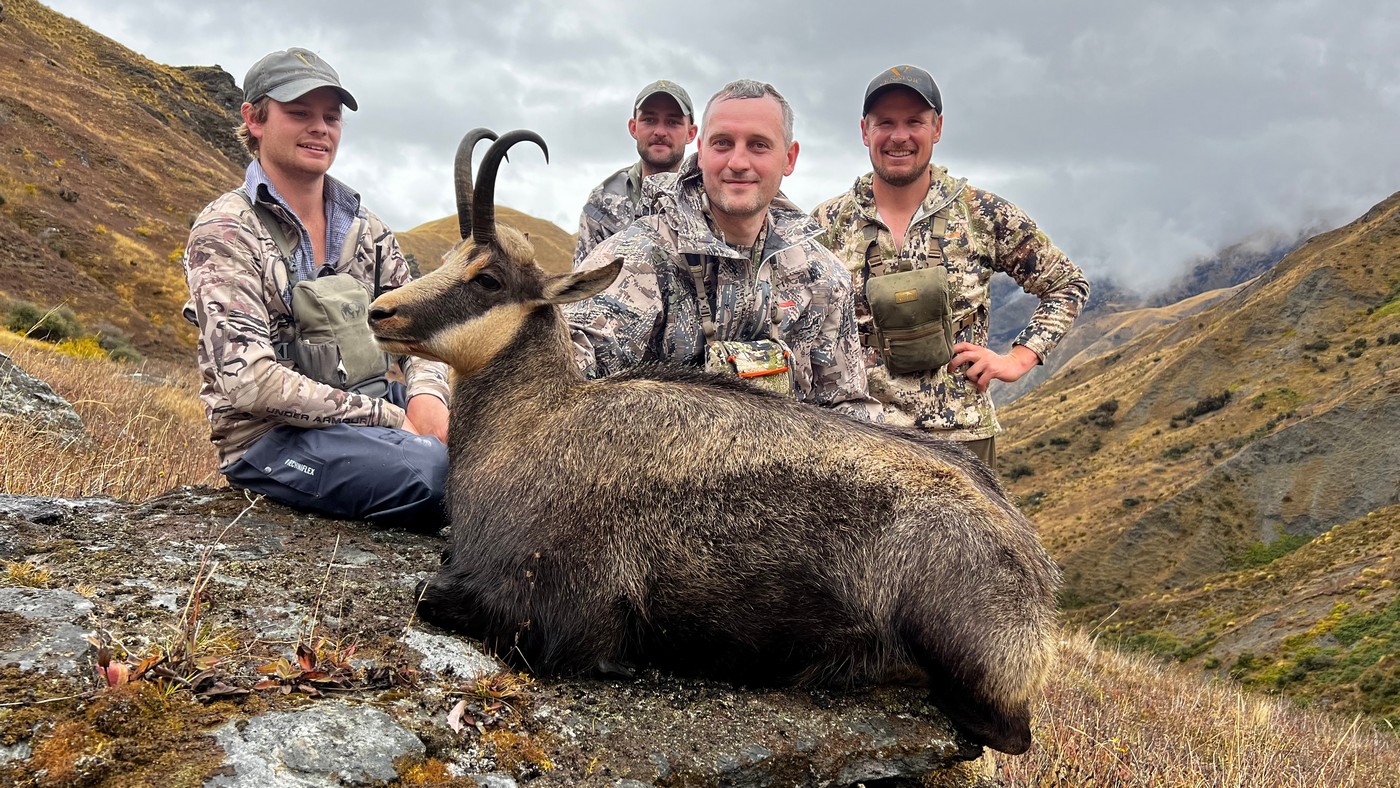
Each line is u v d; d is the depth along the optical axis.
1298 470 86.81
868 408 6.00
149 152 77.00
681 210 5.41
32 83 76.94
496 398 4.38
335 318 5.24
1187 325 175.12
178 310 50.50
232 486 5.42
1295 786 7.88
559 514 3.94
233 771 2.72
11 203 51.81
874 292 6.67
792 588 3.94
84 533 4.43
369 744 3.01
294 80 5.02
